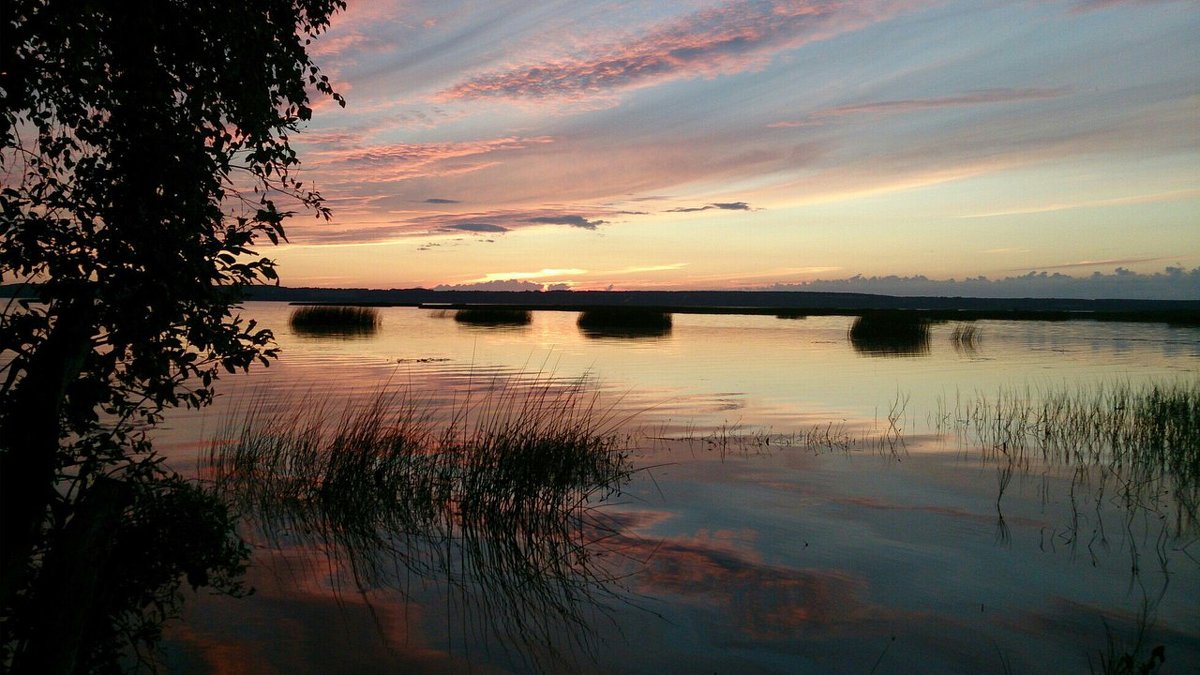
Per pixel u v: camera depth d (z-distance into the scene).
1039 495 8.64
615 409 14.23
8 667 3.86
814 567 6.44
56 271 3.84
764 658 4.91
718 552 6.82
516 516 7.82
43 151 4.01
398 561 6.66
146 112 4.01
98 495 3.74
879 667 4.79
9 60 3.63
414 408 13.62
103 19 3.87
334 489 8.47
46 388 3.64
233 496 8.35
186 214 4.01
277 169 4.42
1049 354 27.05
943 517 7.82
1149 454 10.68
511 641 5.14
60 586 3.41
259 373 18.69
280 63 4.28
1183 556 6.68
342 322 38.22
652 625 5.39
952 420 13.43
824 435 12.05
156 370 4.08
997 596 5.84
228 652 4.94
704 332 38.34
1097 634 5.23
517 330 38.38
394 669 4.75
